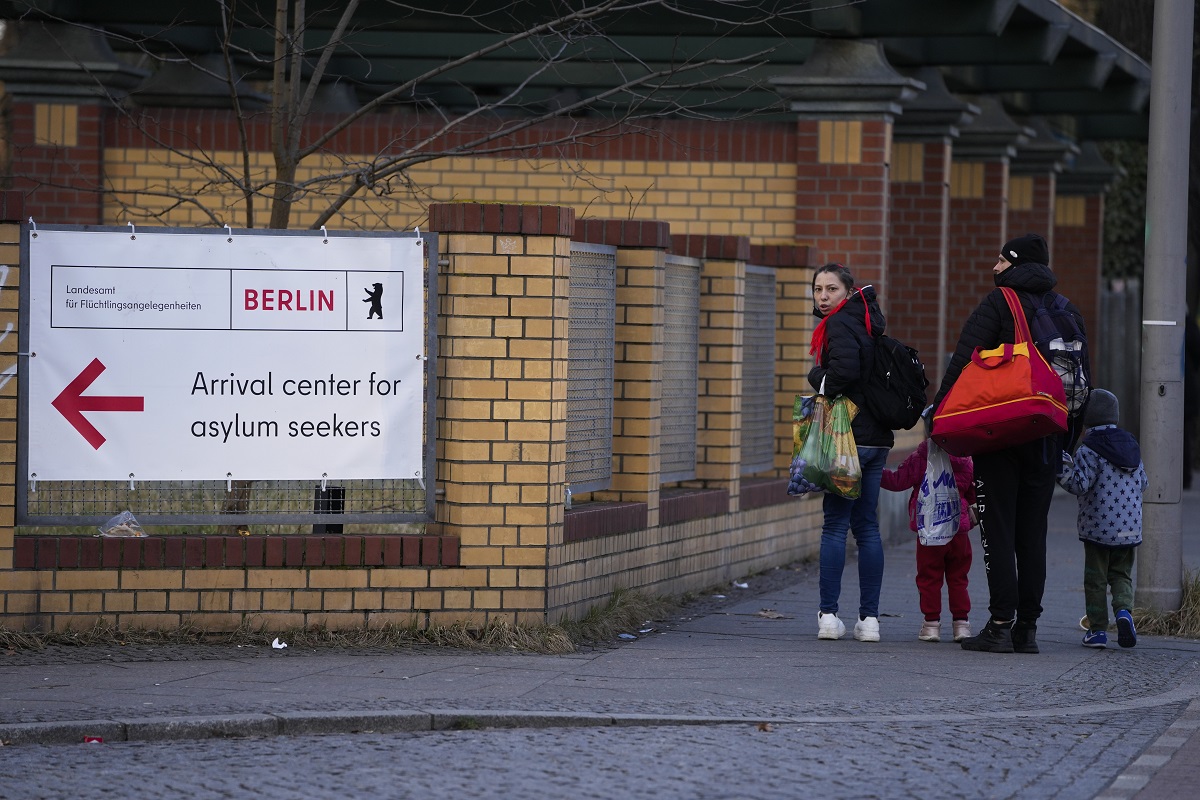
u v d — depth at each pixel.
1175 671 13.76
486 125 23.62
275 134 17.34
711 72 26.39
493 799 9.47
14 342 13.89
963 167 31.00
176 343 14.08
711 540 18.17
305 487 14.28
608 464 16.30
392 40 25.41
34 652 13.55
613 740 10.98
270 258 14.13
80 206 23.55
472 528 14.26
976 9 21.88
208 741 10.98
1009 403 13.73
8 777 9.96
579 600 15.02
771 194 23.33
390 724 11.31
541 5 22.12
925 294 27.56
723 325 18.31
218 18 21.89
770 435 20.53
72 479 13.96
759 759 10.45
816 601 17.55
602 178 23.73
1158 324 16.27
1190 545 23.70
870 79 22.56
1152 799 9.68
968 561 15.18
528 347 14.23
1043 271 14.27
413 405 14.31
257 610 14.08
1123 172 42.75
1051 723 11.67
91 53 23.14
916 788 9.81
